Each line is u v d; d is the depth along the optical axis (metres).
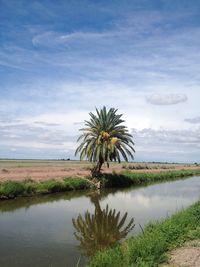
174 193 35.84
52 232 17.14
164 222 14.84
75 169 61.38
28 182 33.25
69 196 31.92
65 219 20.52
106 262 10.38
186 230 13.54
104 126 42.47
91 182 39.81
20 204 25.91
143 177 53.09
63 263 12.51
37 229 17.67
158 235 12.45
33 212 22.67
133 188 41.91
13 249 14.02
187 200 30.12
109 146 41.03
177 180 57.34
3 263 12.31
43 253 13.62
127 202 28.59
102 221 20.16
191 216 15.94
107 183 42.34
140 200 30.00
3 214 21.61
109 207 25.61
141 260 10.14
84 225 18.94
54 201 28.20
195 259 10.45
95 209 24.58
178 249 11.54
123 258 10.62
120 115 42.97
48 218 20.69
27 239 15.64
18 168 58.59
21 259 12.81
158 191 37.91
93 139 42.59
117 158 42.19
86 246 14.80
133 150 43.28
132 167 80.75
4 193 27.94
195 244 12.01
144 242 11.47
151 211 23.84
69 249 14.29
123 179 46.31
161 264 10.15
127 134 43.12
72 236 16.44
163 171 73.88
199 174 80.25
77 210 23.98
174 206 26.25
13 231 17.06
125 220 20.48
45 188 32.84
